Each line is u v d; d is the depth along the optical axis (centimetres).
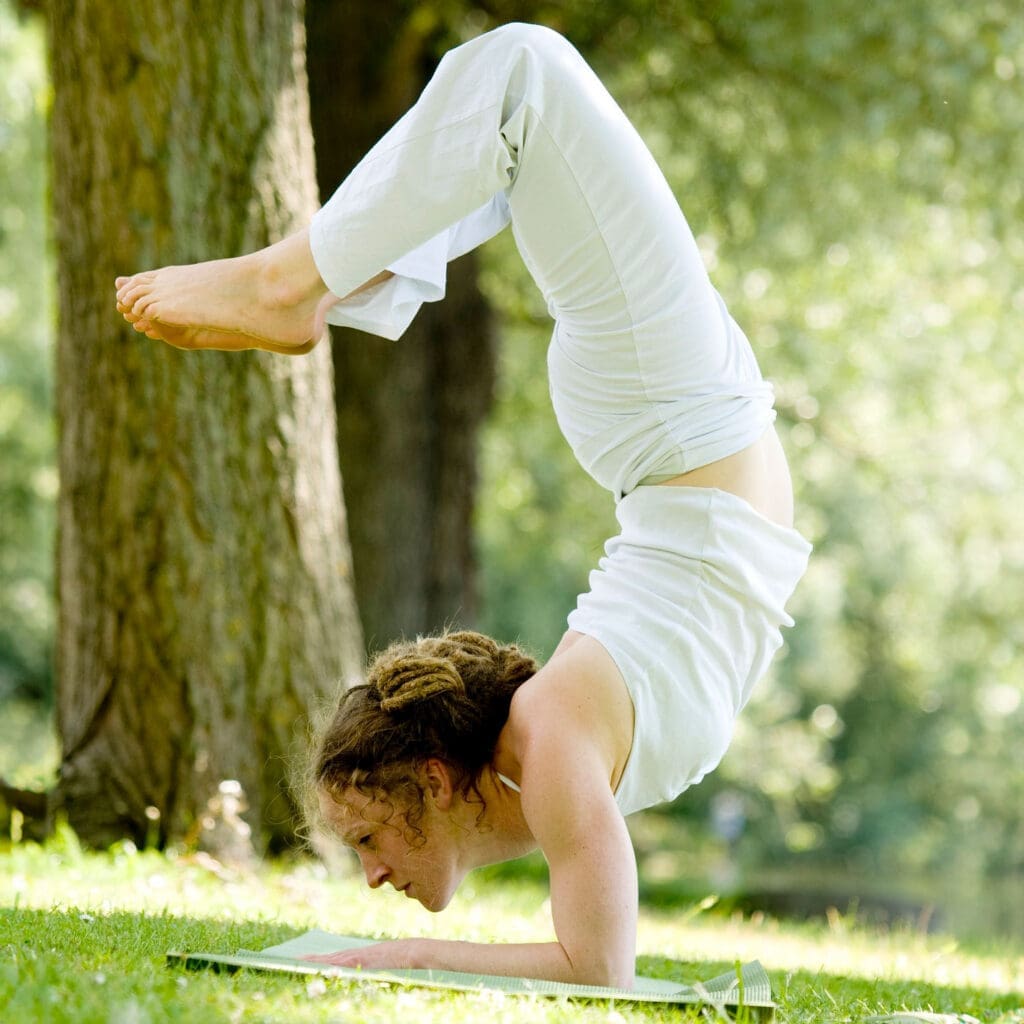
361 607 1576
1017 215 1647
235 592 909
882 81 1540
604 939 394
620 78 1697
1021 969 789
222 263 463
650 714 425
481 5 1575
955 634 2736
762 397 469
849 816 4541
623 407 455
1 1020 309
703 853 4334
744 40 1579
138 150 895
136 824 894
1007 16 1514
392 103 1539
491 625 3191
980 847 4484
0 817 920
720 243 1841
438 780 429
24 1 1518
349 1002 351
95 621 916
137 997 341
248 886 788
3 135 2092
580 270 444
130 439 905
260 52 916
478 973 399
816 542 2614
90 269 911
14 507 2936
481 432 1717
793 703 4094
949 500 2322
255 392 920
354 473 1589
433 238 473
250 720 907
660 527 446
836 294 1942
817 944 851
